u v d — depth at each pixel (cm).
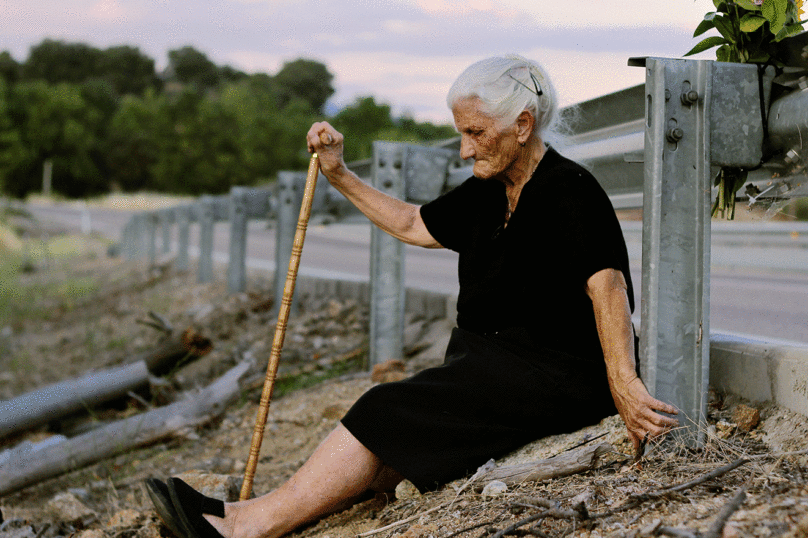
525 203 233
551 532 188
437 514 220
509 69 231
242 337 638
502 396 234
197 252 1503
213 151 7625
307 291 713
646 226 229
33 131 8188
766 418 229
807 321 576
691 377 230
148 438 412
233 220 811
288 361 547
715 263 1173
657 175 225
